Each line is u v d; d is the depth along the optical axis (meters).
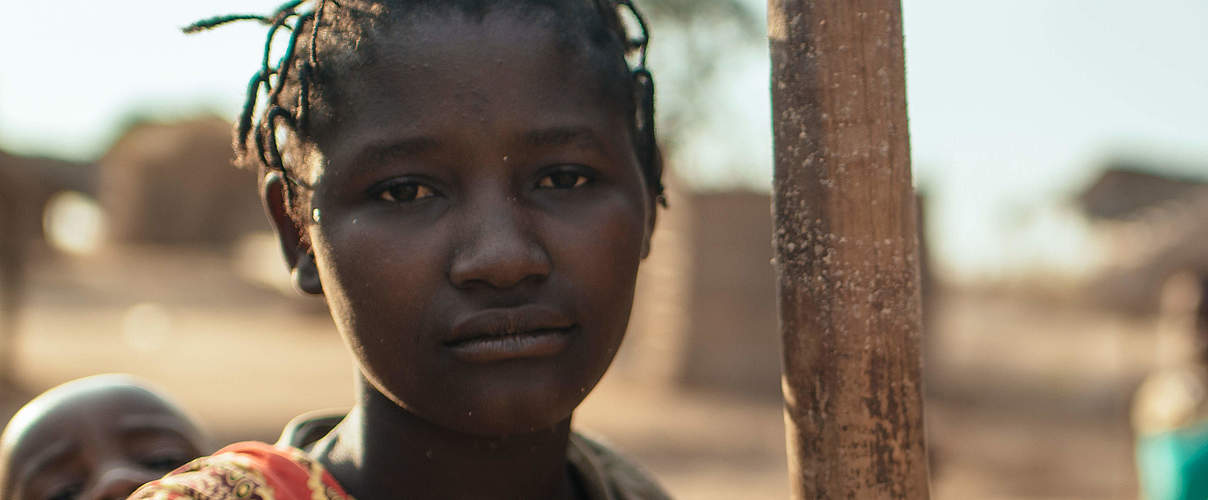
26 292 25.38
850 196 1.17
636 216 1.30
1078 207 31.28
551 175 1.24
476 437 1.30
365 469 1.34
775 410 14.73
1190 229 21.97
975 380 19.72
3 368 14.78
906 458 1.19
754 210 15.76
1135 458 14.15
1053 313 27.31
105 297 26.88
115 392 2.36
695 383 15.92
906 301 1.19
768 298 15.73
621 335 1.29
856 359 1.18
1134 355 21.34
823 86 1.18
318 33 1.28
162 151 37.16
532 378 1.18
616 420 13.38
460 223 1.18
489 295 1.17
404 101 1.20
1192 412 3.45
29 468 2.25
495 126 1.19
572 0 1.32
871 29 1.18
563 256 1.21
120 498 2.14
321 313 25.67
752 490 9.99
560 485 1.44
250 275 31.83
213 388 15.09
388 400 1.32
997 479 12.30
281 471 1.23
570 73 1.25
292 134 1.32
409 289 1.18
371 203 1.21
